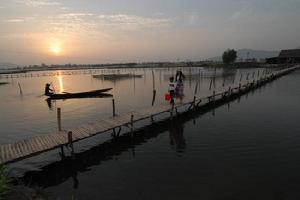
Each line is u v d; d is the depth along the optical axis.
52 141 13.88
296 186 10.50
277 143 15.41
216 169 12.24
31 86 64.56
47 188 11.38
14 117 26.53
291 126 18.84
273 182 10.88
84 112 27.78
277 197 9.79
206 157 13.73
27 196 8.70
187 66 153.25
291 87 41.59
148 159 13.95
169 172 12.19
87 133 15.24
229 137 16.91
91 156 14.84
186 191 10.41
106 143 16.89
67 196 10.63
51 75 123.12
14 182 11.95
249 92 37.22
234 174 11.67
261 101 29.69
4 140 18.62
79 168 13.31
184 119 22.47
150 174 12.10
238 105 27.75
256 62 128.38
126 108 29.42
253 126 19.23
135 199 10.05
